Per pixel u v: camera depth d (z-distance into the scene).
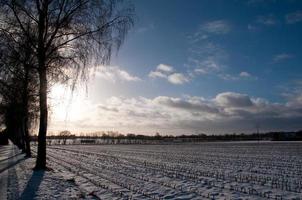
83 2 18.12
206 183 16.48
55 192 13.09
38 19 18.25
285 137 123.44
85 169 22.92
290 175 19.84
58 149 62.34
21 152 44.47
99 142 131.88
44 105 19.92
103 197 12.64
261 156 36.59
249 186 15.58
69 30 18.34
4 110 35.53
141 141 138.75
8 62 17.88
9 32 17.69
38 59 18.36
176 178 18.30
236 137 148.75
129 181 17.03
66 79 18.28
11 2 17.19
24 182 15.34
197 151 49.59
